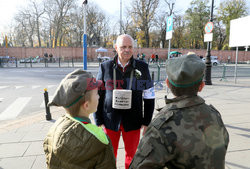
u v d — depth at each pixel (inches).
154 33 2036.2
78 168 38.2
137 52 1514.5
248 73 630.5
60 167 39.6
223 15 1833.2
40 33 1973.4
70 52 1455.5
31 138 142.5
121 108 76.5
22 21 1861.5
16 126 167.3
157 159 36.0
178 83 39.0
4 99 273.7
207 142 36.6
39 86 371.9
